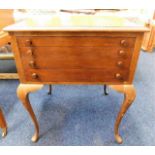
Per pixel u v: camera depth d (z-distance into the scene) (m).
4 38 0.88
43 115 1.20
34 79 0.75
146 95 1.41
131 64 0.69
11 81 1.63
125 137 1.01
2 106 1.28
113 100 1.35
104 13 1.68
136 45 0.65
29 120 1.15
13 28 0.62
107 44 0.65
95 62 0.69
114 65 0.70
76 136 1.02
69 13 1.64
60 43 0.65
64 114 1.21
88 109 1.25
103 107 1.28
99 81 0.75
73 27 0.62
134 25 0.66
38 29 0.61
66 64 0.70
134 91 0.76
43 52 0.67
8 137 1.01
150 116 1.18
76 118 1.17
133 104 1.29
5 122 1.03
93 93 1.45
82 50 0.67
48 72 0.73
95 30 0.60
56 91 1.48
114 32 0.61
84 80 0.75
